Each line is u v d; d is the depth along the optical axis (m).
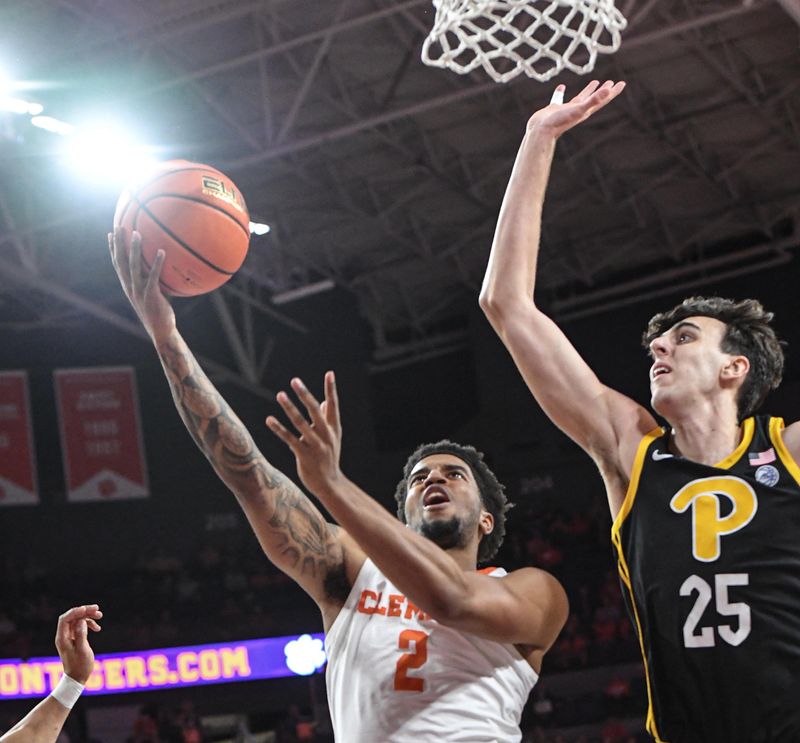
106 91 12.50
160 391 19.23
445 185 15.95
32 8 11.12
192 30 11.88
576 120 2.92
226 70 12.79
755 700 2.25
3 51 11.73
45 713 3.57
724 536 2.34
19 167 13.56
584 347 19.41
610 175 16.11
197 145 13.60
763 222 17.42
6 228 14.90
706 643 2.29
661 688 2.36
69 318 18.12
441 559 2.69
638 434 2.57
